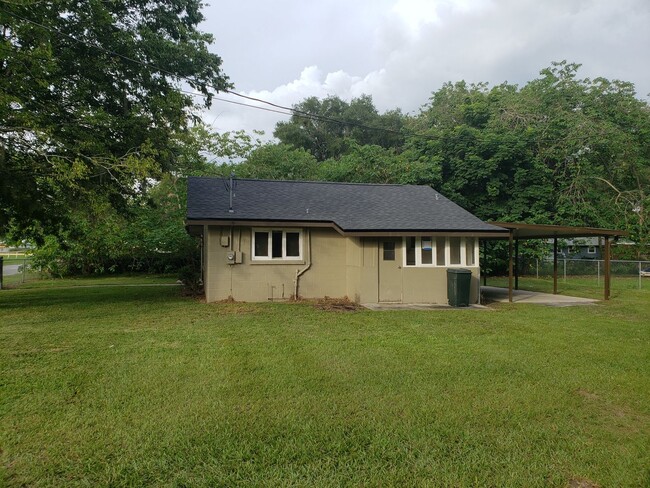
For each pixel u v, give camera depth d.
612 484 2.87
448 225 11.85
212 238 11.58
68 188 10.35
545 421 3.87
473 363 5.64
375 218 12.12
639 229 24.89
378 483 2.84
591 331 8.00
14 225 11.78
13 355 5.84
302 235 12.25
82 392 4.45
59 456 3.14
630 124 26.41
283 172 24.56
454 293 11.30
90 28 10.52
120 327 7.93
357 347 6.47
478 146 23.38
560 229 12.57
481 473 2.98
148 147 10.44
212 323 8.40
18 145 9.82
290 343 6.70
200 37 13.38
